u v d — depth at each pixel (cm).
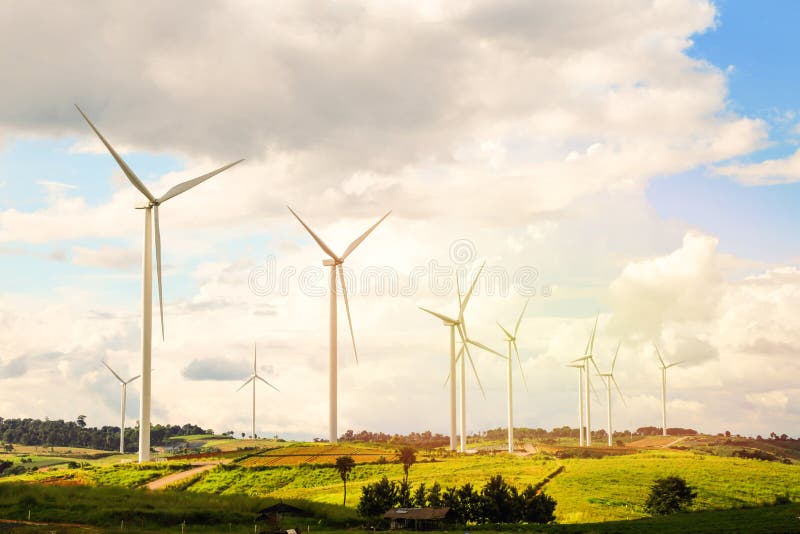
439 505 10594
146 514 9575
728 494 12850
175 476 14825
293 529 8962
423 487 11000
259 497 11469
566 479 14062
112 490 11156
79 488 11156
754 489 13375
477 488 12725
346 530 9506
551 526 9962
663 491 11525
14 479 14150
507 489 11912
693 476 14500
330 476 14862
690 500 11669
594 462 16825
